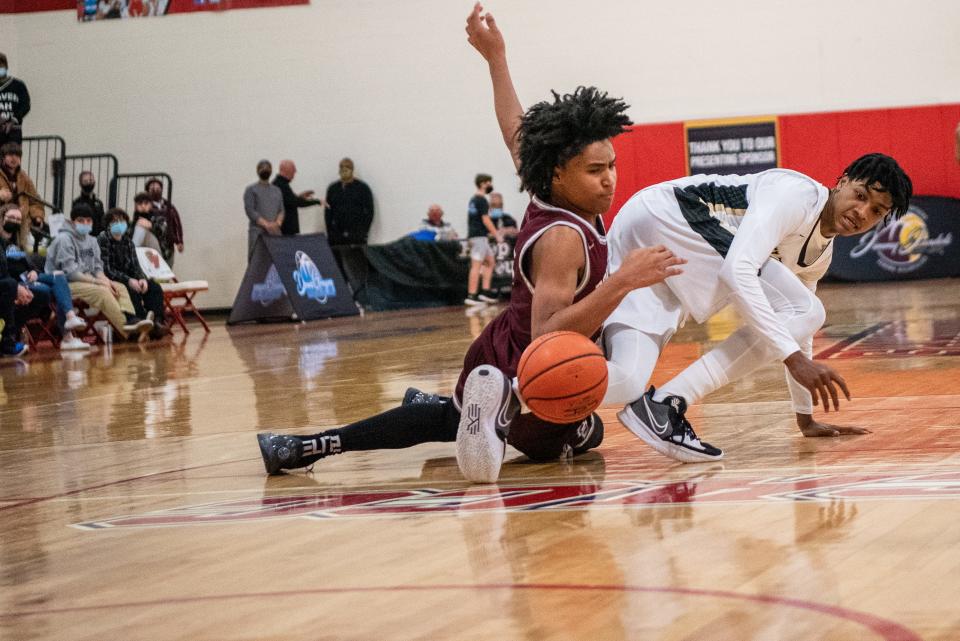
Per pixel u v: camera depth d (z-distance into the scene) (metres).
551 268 3.43
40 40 19.98
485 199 17.80
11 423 6.15
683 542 2.50
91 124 19.97
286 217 18.08
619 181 18.19
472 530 2.81
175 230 17.59
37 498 3.78
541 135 3.40
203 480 3.95
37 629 2.15
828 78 17.97
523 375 3.30
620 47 18.55
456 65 19.05
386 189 19.38
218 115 19.67
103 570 2.63
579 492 3.25
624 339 3.67
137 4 19.67
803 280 4.00
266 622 2.08
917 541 2.38
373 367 8.29
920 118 17.39
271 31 19.44
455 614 2.06
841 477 3.18
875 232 16.75
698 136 17.97
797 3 17.98
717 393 5.52
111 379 8.64
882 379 5.63
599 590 2.15
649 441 3.61
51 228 13.66
